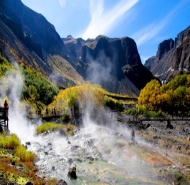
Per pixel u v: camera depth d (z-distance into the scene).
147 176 18.75
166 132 43.94
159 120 60.97
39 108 66.69
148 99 103.50
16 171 14.82
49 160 21.64
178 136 39.91
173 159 24.28
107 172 19.25
